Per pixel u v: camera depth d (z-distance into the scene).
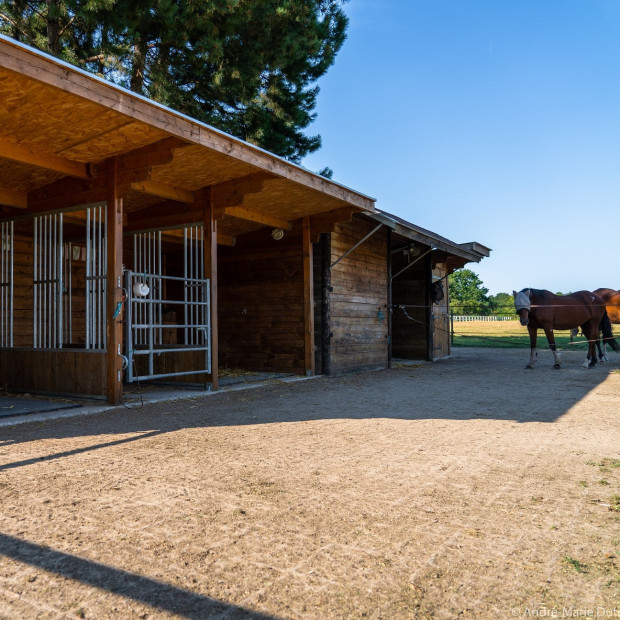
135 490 3.29
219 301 10.93
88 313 6.73
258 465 3.88
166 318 10.78
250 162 6.52
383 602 2.06
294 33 12.94
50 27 11.96
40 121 5.31
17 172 6.56
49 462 3.88
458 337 25.30
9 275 8.43
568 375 10.40
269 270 10.41
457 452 4.29
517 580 2.23
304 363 9.99
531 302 11.88
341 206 9.30
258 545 2.54
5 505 3.00
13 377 7.37
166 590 2.13
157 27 11.64
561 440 4.73
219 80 12.61
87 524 2.76
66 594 2.10
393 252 13.84
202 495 3.22
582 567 2.34
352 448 4.41
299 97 15.10
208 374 7.92
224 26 11.87
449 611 2.00
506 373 10.86
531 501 3.15
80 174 6.50
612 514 2.95
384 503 3.11
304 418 5.76
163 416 5.81
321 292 10.27
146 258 8.95
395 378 9.94
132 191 7.61
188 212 8.09
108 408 6.20
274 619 1.95
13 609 1.99
